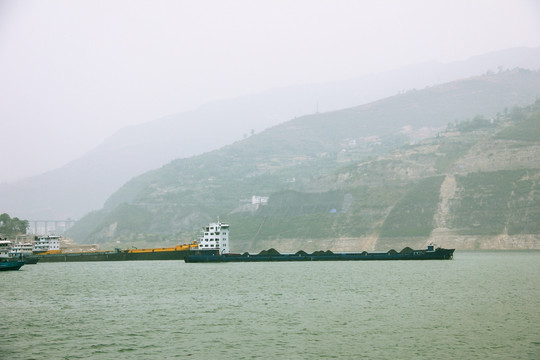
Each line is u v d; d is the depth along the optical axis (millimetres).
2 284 164875
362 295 124125
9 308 112812
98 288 149500
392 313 100188
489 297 118500
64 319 99000
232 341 80875
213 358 72875
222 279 169000
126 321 96250
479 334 83000
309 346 77688
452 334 83250
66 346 79375
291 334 84500
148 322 95062
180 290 139875
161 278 177875
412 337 81812
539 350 74688
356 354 73688
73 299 126375
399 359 71500
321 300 117312
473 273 180500
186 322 94562
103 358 73562
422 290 132125
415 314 98812
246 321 94500
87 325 93250
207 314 101875
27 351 77000
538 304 108188
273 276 177625
